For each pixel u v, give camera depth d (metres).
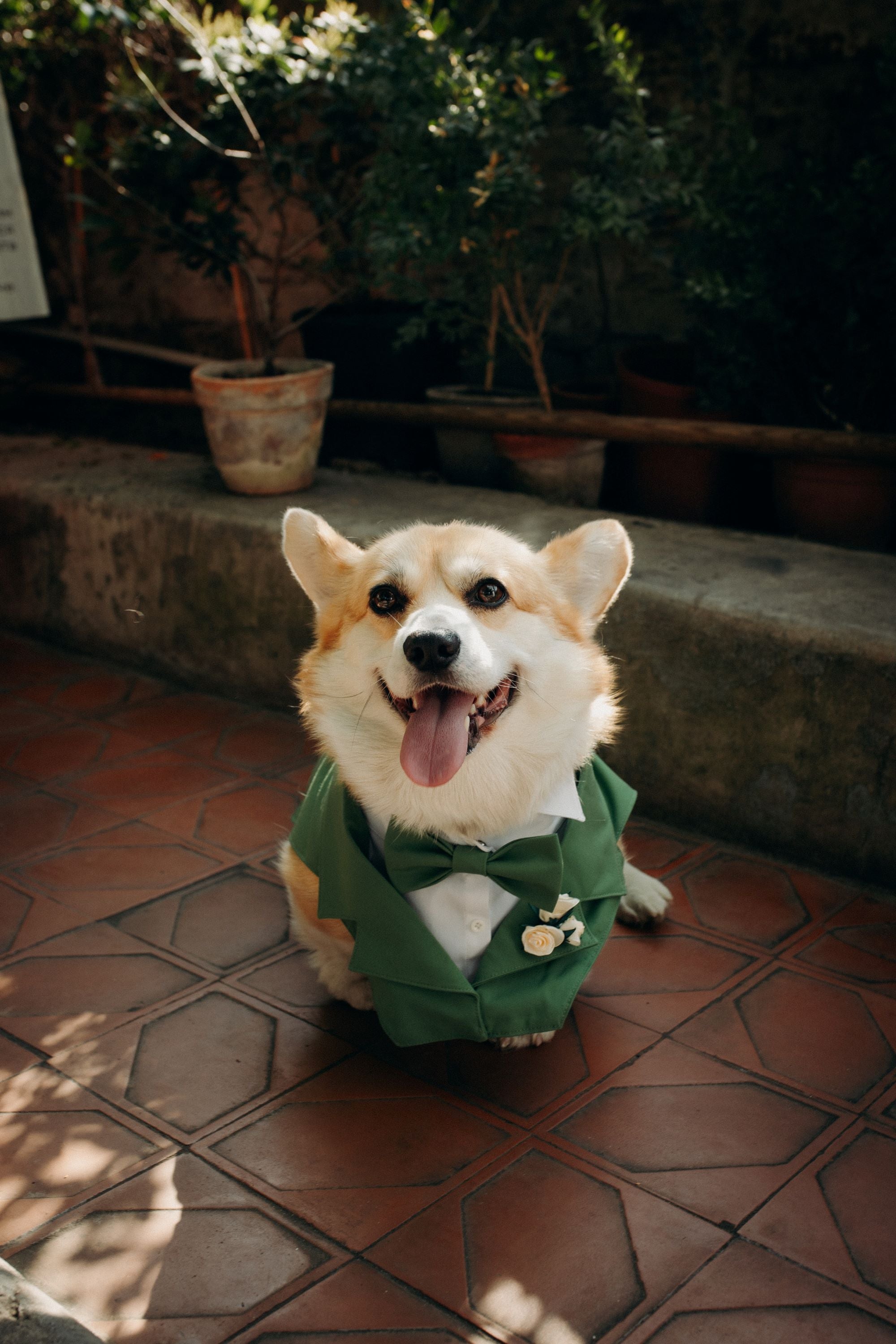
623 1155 2.15
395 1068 2.43
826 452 3.91
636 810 3.59
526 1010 2.28
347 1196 2.05
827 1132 2.20
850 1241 1.93
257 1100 2.33
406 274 5.83
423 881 2.22
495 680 2.12
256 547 4.33
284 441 4.64
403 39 4.41
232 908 3.08
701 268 4.41
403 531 2.42
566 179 5.48
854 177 3.99
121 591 4.89
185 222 5.26
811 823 3.18
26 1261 1.90
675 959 2.80
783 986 2.68
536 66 4.56
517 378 5.94
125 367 7.58
